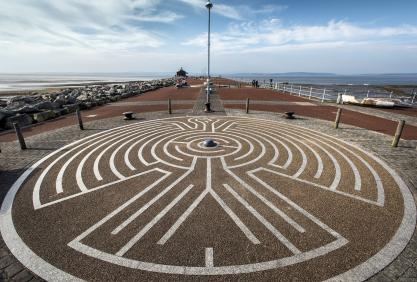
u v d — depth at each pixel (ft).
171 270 10.98
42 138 32.32
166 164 23.02
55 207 16.03
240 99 76.54
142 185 18.93
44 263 11.51
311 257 11.70
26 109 46.70
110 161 23.93
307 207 15.84
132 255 11.85
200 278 10.57
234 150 26.86
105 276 10.72
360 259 11.60
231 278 10.57
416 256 11.84
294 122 41.96
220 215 14.96
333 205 16.08
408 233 13.42
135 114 50.16
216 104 64.80
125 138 31.94
